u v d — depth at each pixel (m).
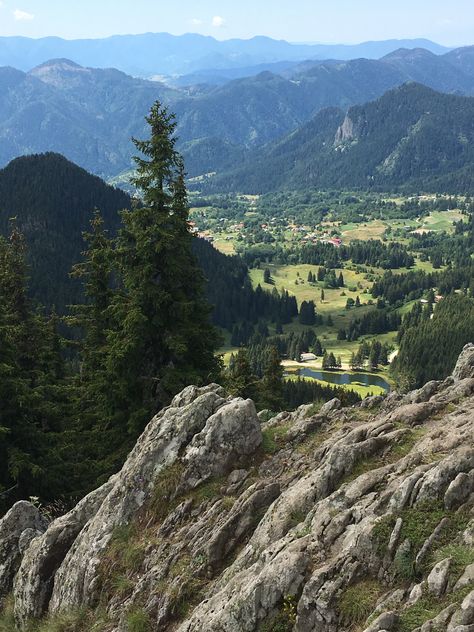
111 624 15.43
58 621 16.73
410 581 11.44
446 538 11.83
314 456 17.64
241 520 15.76
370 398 21.55
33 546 20.42
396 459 15.44
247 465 18.47
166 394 29.19
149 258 28.77
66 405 36.59
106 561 17.30
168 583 15.16
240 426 18.78
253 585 12.45
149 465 19.03
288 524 14.43
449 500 12.40
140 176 29.03
